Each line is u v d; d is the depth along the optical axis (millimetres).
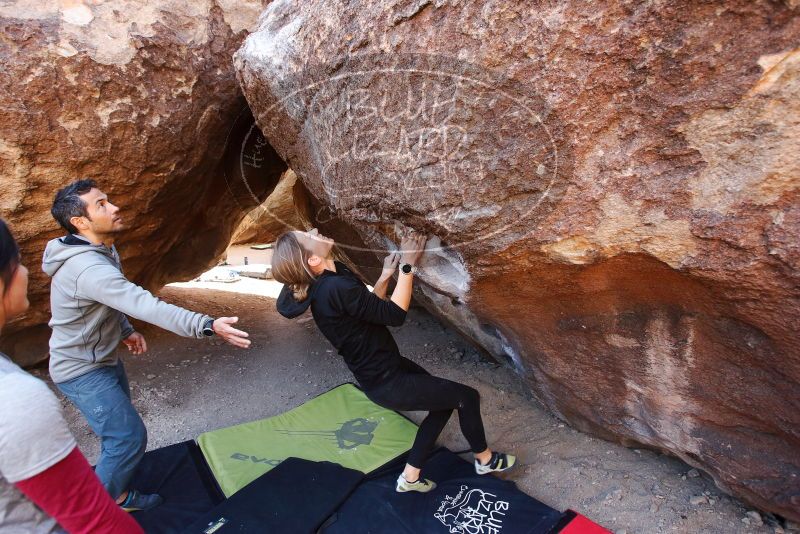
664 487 2279
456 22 1389
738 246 1312
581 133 1361
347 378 3664
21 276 1040
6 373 912
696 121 1243
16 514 932
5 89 2480
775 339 1461
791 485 1786
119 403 2025
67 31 2596
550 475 2455
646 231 1431
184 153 3125
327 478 2439
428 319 4430
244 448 2760
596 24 1229
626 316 1832
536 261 1688
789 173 1187
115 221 2016
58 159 2697
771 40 1100
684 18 1151
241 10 3162
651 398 2018
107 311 1974
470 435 2229
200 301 5434
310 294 1987
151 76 2840
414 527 2135
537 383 2609
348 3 1643
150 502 2363
